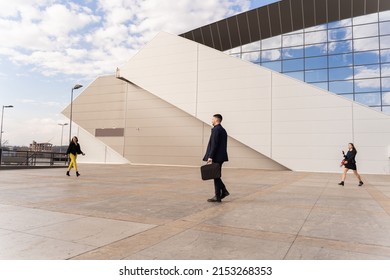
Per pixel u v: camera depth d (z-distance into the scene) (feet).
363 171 65.67
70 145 44.86
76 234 12.86
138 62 98.43
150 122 104.47
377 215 18.04
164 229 14.05
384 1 78.02
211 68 85.10
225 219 16.44
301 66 85.61
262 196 26.18
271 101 75.97
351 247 11.70
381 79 77.36
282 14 87.04
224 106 81.97
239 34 93.30
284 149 73.56
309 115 71.67
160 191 28.66
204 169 21.94
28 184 32.55
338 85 81.35
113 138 110.32
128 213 17.65
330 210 19.61
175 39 92.07
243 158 87.97
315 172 68.80
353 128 67.41
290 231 14.03
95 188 30.19
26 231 13.17
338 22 82.53
